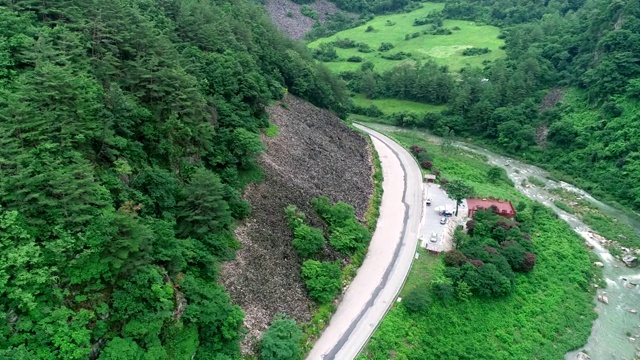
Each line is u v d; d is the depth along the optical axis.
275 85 94.62
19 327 32.78
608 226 91.69
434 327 59.81
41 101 42.78
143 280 39.09
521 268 73.50
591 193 103.69
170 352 40.69
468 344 59.47
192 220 51.62
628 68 113.19
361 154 97.75
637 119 105.75
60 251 35.50
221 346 45.00
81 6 60.09
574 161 112.12
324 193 75.69
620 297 73.94
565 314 68.31
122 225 39.06
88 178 38.69
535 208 92.88
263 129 80.31
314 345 52.94
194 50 74.75
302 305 55.75
